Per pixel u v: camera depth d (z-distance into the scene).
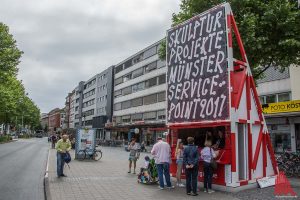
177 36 14.87
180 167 12.78
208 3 18.52
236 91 12.71
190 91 13.81
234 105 12.32
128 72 70.06
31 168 18.72
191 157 10.90
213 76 12.91
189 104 13.77
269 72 31.38
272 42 17.73
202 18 13.75
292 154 16.91
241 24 16.78
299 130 26.98
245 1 17.42
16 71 32.56
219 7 13.08
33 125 123.31
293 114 25.86
